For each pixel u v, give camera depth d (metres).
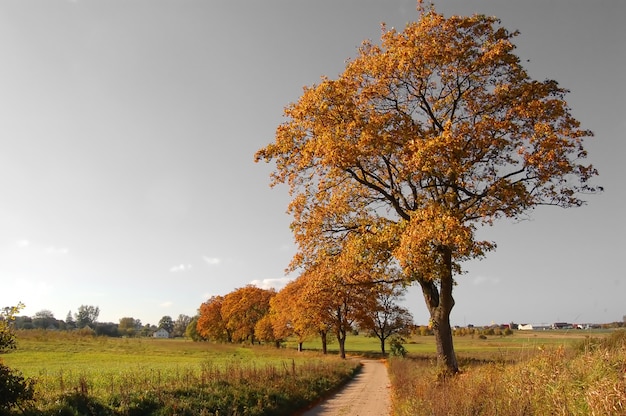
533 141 17.55
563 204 18.45
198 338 139.50
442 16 19.03
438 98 20.31
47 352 58.12
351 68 20.22
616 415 7.02
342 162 18.53
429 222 16.31
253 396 16.70
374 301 61.84
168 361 47.66
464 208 18.72
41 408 10.66
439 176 17.34
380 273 20.28
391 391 24.11
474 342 76.25
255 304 99.44
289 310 72.56
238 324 99.31
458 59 18.89
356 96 20.08
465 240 15.45
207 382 17.17
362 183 20.81
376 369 43.72
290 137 20.14
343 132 18.23
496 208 18.02
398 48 18.91
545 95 18.30
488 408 9.07
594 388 7.79
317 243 21.86
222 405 14.57
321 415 16.78
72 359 50.06
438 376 16.67
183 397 14.32
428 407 11.14
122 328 173.00
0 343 10.05
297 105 20.14
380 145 18.17
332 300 61.41
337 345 111.50
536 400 8.71
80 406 11.48
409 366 30.94
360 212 21.89
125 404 12.53
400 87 20.08
